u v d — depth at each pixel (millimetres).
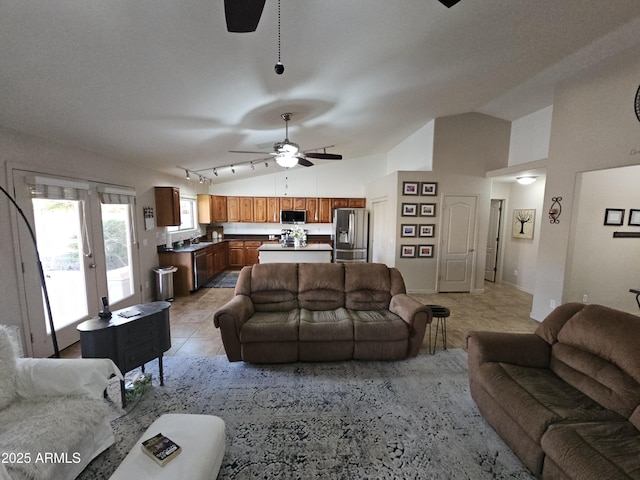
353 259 6984
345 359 2836
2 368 1590
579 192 3385
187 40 1793
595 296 3984
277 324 2738
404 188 5215
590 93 3170
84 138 2986
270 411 2125
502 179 5430
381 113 4051
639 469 1177
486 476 1601
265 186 7922
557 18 2229
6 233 2441
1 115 2221
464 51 2586
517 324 3881
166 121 2979
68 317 3104
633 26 2400
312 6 1705
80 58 1756
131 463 1258
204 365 2775
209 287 5758
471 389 2174
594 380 1705
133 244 4320
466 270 5430
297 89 2781
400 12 1897
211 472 1336
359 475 1604
